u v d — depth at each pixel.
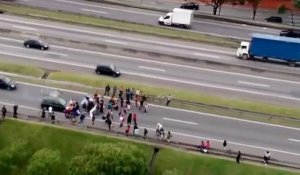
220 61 163.62
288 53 164.75
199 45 171.50
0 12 180.75
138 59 159.50
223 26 191.38
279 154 123.31
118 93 139.25
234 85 151.12
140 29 179.25
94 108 128.88
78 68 153.12
